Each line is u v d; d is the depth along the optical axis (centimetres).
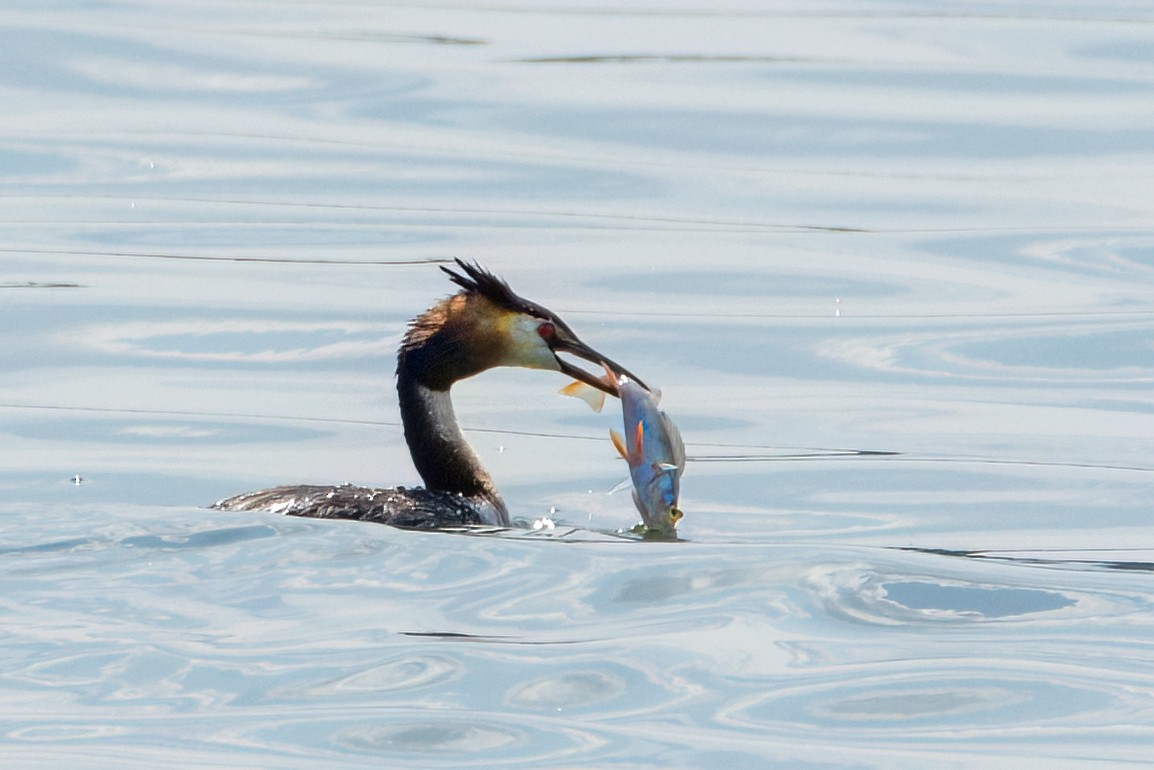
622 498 1334
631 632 903
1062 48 2962
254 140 2469
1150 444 1466
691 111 2605
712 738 781
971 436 1492
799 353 1727
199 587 957
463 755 762
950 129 2531
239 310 1812
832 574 999
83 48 2877
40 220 2119
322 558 1008
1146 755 769
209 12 3175
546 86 2714
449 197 2236
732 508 1297
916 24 3169
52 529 1047
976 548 1176
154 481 1341
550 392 1656
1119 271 1972
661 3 3388
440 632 898
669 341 1753
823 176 2341
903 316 1834
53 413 1516
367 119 2570
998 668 867
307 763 750
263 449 1435
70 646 868
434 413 1273
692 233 2100
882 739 784
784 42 3028
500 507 1254
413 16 3216
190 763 748
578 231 2098
